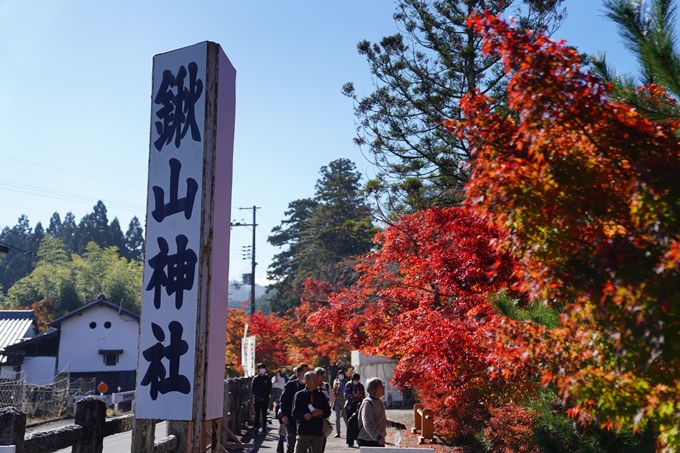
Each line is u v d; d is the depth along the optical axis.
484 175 4.38
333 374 49.03
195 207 6.74
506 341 4.73
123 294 83.75
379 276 16.03
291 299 62.88
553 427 7.93
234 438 14.05
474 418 13.35
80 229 132.75
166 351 6.60
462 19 18.72
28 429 23.14
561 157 4.21
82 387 41.06
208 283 6.67
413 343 8.97
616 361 4.17
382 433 8.55
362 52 19.44
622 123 4.06
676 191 3.56
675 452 3.91
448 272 8.77
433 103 19.36
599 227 4.14
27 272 123.81
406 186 18.88
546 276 4.02
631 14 4.16
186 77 7.00
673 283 3.25
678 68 4.16
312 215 67.12
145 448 6.79
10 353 42.59
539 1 17.95
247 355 24.12
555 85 4.14
